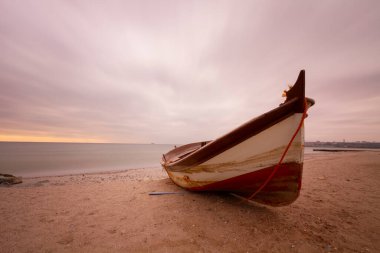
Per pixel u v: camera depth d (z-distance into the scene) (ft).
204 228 9.82
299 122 9.34
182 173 15.74
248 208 12.63
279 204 11.31
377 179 21.88
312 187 18.13
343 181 20.83
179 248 8.01
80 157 115.65
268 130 10.10
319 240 8.58
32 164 69.56
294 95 9.41
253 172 11.28
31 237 9.05
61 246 8.24
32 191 18.54
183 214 11.75
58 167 59.98
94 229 9.89
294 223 10.32
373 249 7.84
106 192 17.90
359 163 37.99
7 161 81.20
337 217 11.09
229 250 7.85
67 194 17.26
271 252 7.70
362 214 11.51
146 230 9.70
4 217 11.64
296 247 8.04
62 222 10.83
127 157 122.11
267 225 10.10
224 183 12.88
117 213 12.21
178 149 28.78
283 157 10.10
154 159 104.42
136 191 18.08
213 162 12.45
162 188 19.15
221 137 11.08
